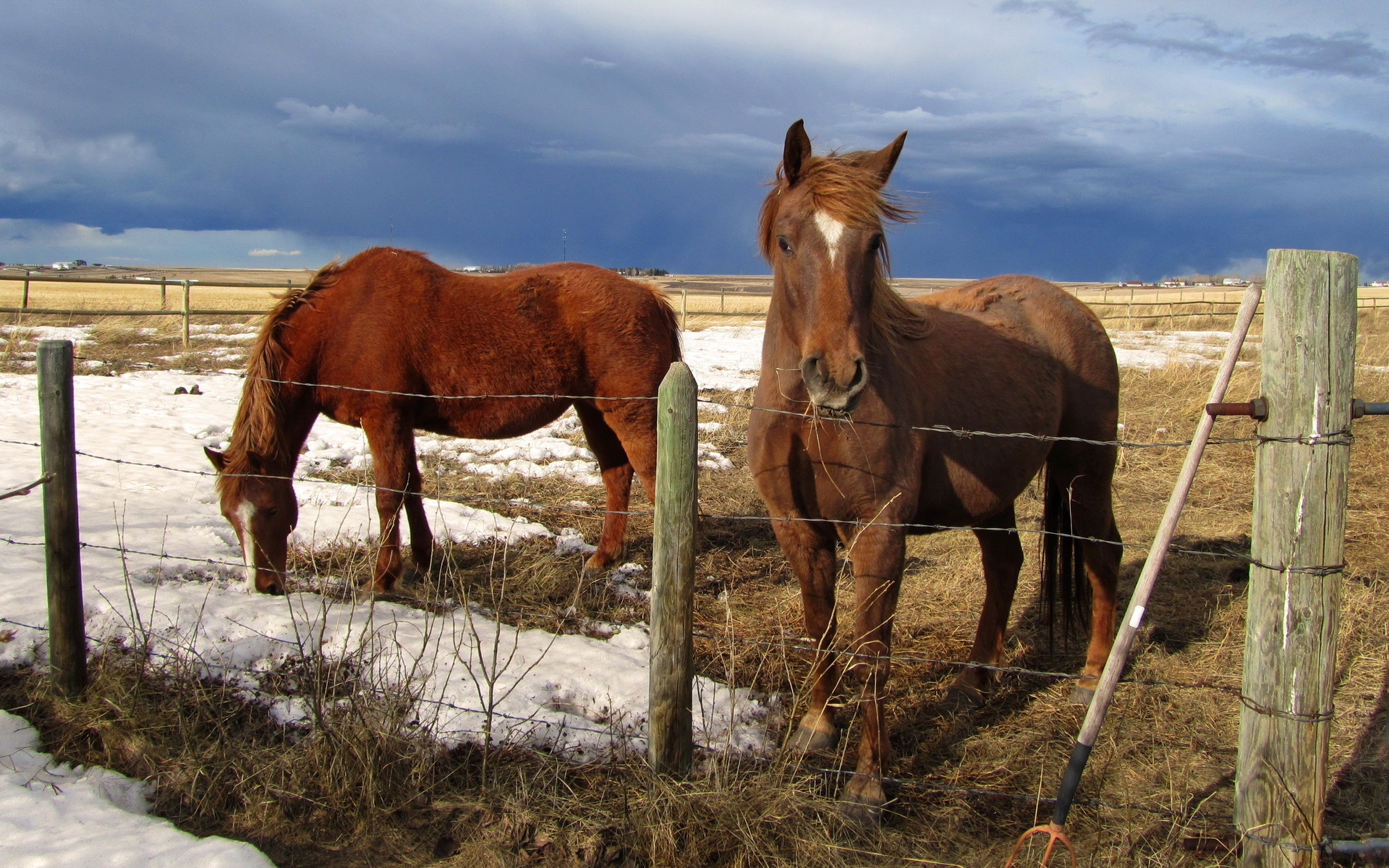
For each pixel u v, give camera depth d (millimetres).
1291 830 2184
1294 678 2135
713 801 2414
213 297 33469
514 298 4668
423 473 6770
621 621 4211
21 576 3867
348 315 4391
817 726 3105
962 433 2613
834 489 2801
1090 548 3807
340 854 2406
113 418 7883
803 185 2727
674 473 2338
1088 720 2305
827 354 2475
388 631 3578
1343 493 2084
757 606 4449
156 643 3268
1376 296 35094
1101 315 25359
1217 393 2195
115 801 2547
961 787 2861
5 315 16641
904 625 4270
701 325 23312
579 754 2785
